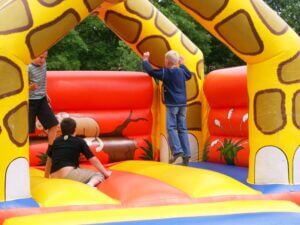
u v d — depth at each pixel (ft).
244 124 30.76
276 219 21.81
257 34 25.34
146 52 30.83
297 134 25.68
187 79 30.48
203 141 33.65
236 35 25.49
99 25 68.28
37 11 23.04
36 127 31.17
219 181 24.52
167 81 29.76
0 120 22.40
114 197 23.67
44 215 21.56
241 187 24.57
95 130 32.04
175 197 23.39
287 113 25.61
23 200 22.59
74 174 25.36
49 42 23.53
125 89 32.58
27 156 23.09
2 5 23.16
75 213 21.77
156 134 33.35
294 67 25.68
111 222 21.17
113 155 32.09
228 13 25.25
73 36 63.41
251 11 25.30
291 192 24.93
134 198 23.22
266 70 25.64
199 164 32.09
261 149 25.79
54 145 26.14
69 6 23.54
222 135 32.55
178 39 33.19
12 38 22.57
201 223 21.26
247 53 25.79
